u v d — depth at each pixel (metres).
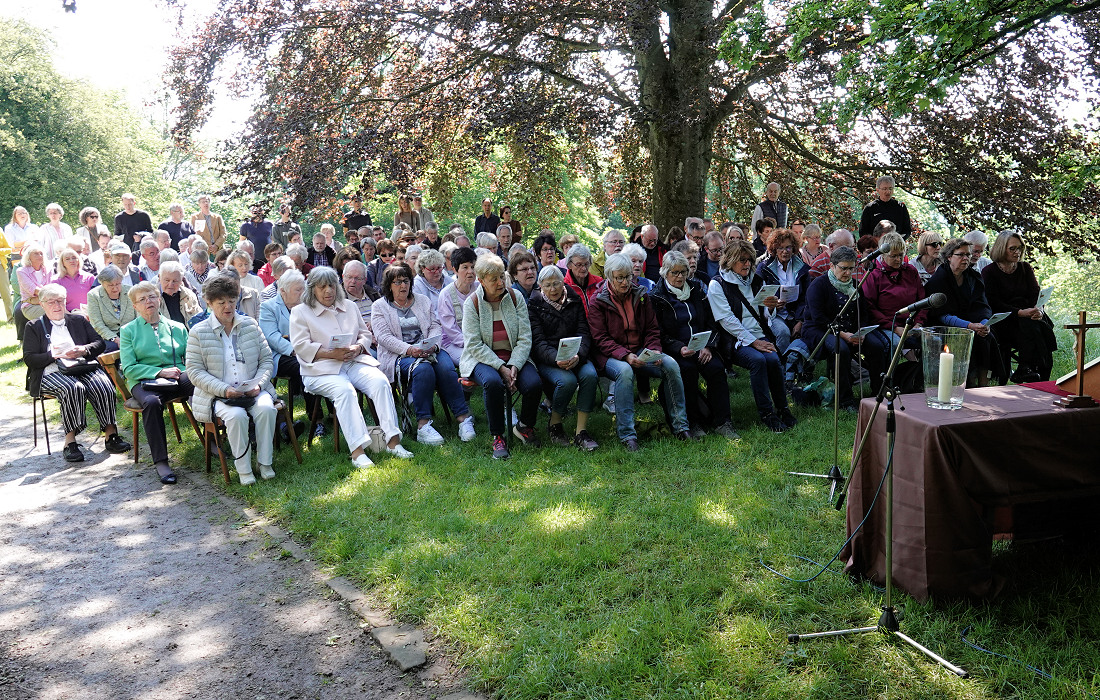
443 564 4.21
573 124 10.39
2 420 7.83
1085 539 4.00
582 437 6.18
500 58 11.25
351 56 11.70
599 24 11.78
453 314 6.90
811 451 5.73
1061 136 11.50
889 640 3.28
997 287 7.38
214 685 3.36
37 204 31.20
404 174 10.76
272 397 6.14
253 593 4.15
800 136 15.24
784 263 7.67
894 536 3.60
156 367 6.34
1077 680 2.96
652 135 12.80
